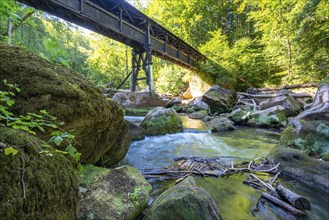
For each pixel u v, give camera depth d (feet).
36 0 22.30
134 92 38.81
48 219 4.27
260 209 7.91
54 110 6.99
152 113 22.08
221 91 42.68
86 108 7.99
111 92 44.06
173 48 51.62
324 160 11.64
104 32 32.65
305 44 41.04
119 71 81.51
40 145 4.81
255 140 20.27
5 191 3.57
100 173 8.31
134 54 42.50
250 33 77.36
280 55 49.88
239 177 10.90
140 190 8.05
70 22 27.84
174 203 6.86
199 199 7.02
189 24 80.64
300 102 33.63
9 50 7.39
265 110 29.91
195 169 11.77
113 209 6.52
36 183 4.14
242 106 38.75
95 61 77.51
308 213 7.70
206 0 81.05
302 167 10.93
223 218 7.30
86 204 6.36
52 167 4.74
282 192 8.56
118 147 12.56
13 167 3.86
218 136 21.88
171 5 80.43
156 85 77.10
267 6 49.37
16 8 9.63
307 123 14.67
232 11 86.17
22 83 6.73
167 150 16.56
